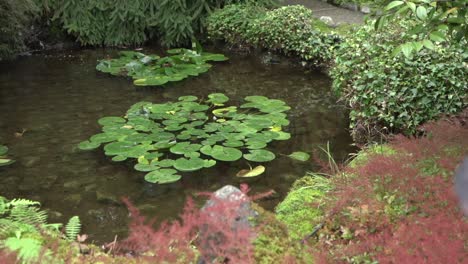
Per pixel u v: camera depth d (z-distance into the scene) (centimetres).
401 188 239
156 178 348
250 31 656
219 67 616
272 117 445
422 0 223
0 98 510
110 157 385
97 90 532
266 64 628
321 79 568
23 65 633
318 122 452
